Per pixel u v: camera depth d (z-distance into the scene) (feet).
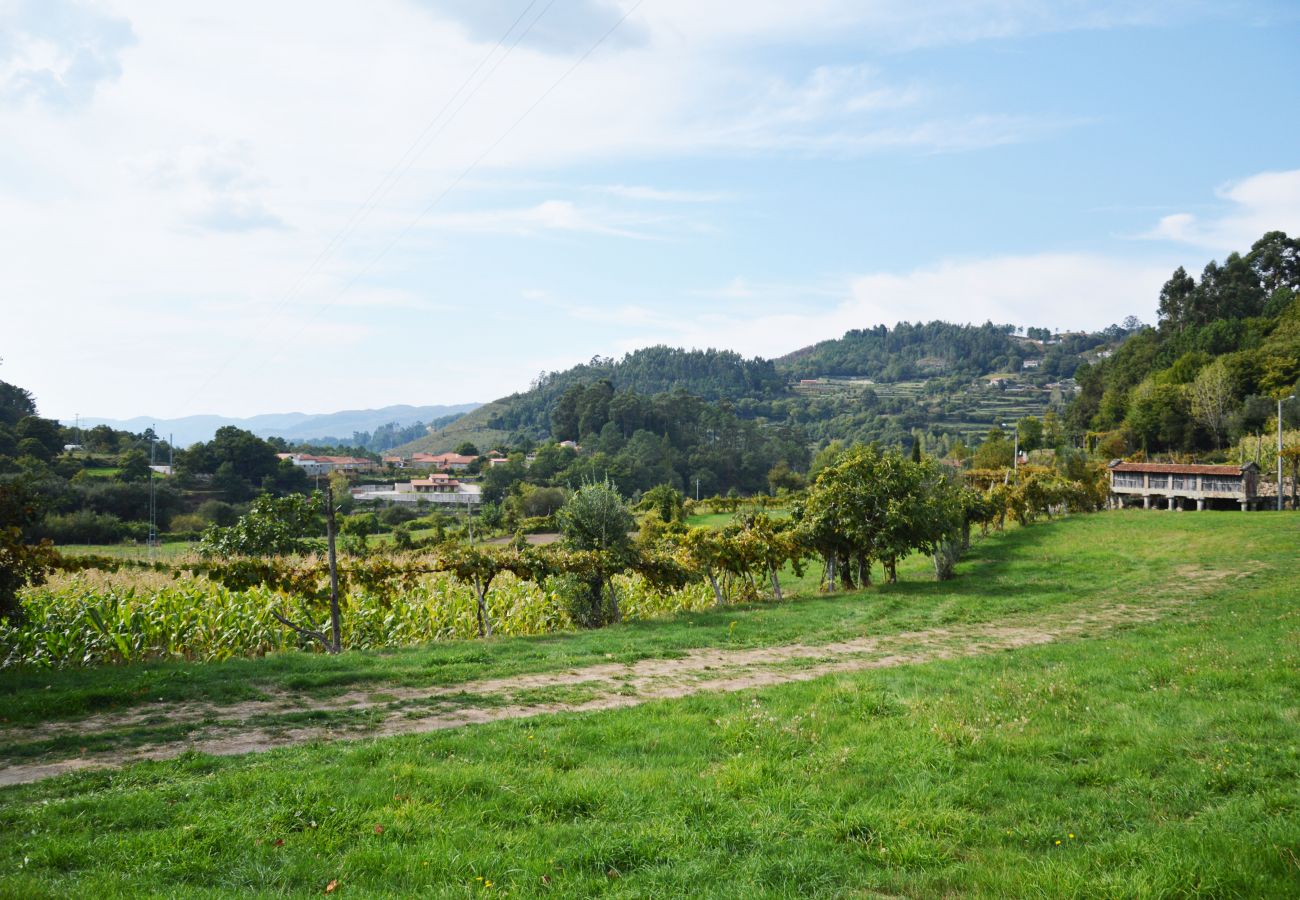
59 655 53.31
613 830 22.52
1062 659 48.32
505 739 31.40
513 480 433.07
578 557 72.79
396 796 24.43
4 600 46.96
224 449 329.31
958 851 21.33
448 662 50.72
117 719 35.29
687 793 25.36
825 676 45.19
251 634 61.11
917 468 95.14
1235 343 382.83
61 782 26.05
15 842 20.40
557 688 43.34
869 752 29.37
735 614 74.69
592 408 613.11
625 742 31.40
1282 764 25.94
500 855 20.66
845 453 95.50
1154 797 24.31
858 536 90.02
